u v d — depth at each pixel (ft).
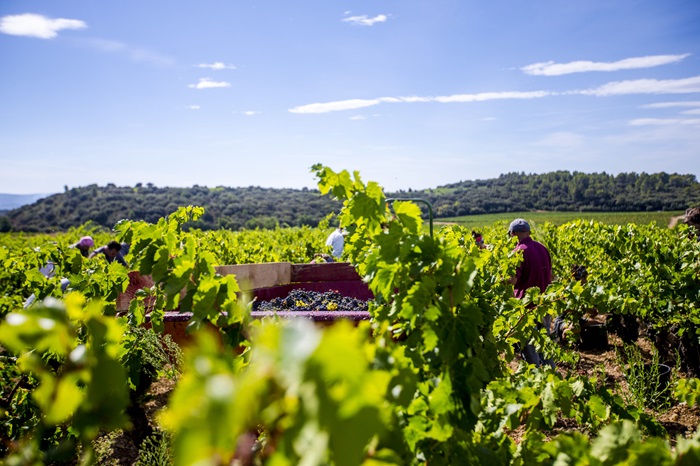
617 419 9.80
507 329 14.47
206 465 2.45
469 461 6.44
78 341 8.09
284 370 2.36
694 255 21.70
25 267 24.23
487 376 7.25
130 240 10.60
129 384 12.44
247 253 43.34
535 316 14.79
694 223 25.68
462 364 7.16
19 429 10.06
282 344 2.41
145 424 13.07
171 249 9.59
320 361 2.27
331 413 2.33
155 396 17.71
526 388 8.18
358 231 11.23
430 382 7.02
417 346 7.87
